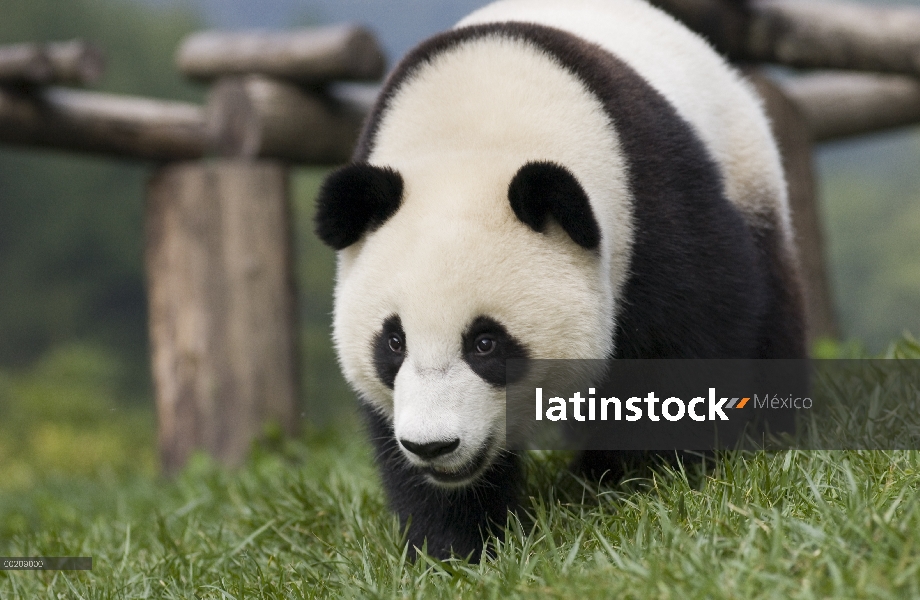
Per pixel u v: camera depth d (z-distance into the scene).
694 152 12.64
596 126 12.03
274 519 13.95
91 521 17.06
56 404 65.06
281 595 11.27
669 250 12.02
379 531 12.75
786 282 14.94
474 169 11.52
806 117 26.28
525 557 10.53
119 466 24.75
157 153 23.08
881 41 22.09
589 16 14.09
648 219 11.98
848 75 28.53
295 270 23.08
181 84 154.25
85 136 22.53
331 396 82.44
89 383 87.56
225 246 22.23
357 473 15.70
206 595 12.02
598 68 12.43
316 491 14.66
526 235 11.09
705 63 14.74
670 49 14.34
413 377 10.90
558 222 11.02
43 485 22.41
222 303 22.19
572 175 10.70
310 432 21.75
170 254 22.58
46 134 22.22
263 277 22.28
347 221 11.63
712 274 12.31
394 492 12.59
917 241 168.25
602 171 11.81
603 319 11.44
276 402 22.34
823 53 22.64
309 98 22.77
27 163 128.12
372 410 12.48
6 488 23.78
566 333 11.12
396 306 11.08
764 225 14.77
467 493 12.30
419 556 11.06
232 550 13.17
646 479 12.33
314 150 23.06
